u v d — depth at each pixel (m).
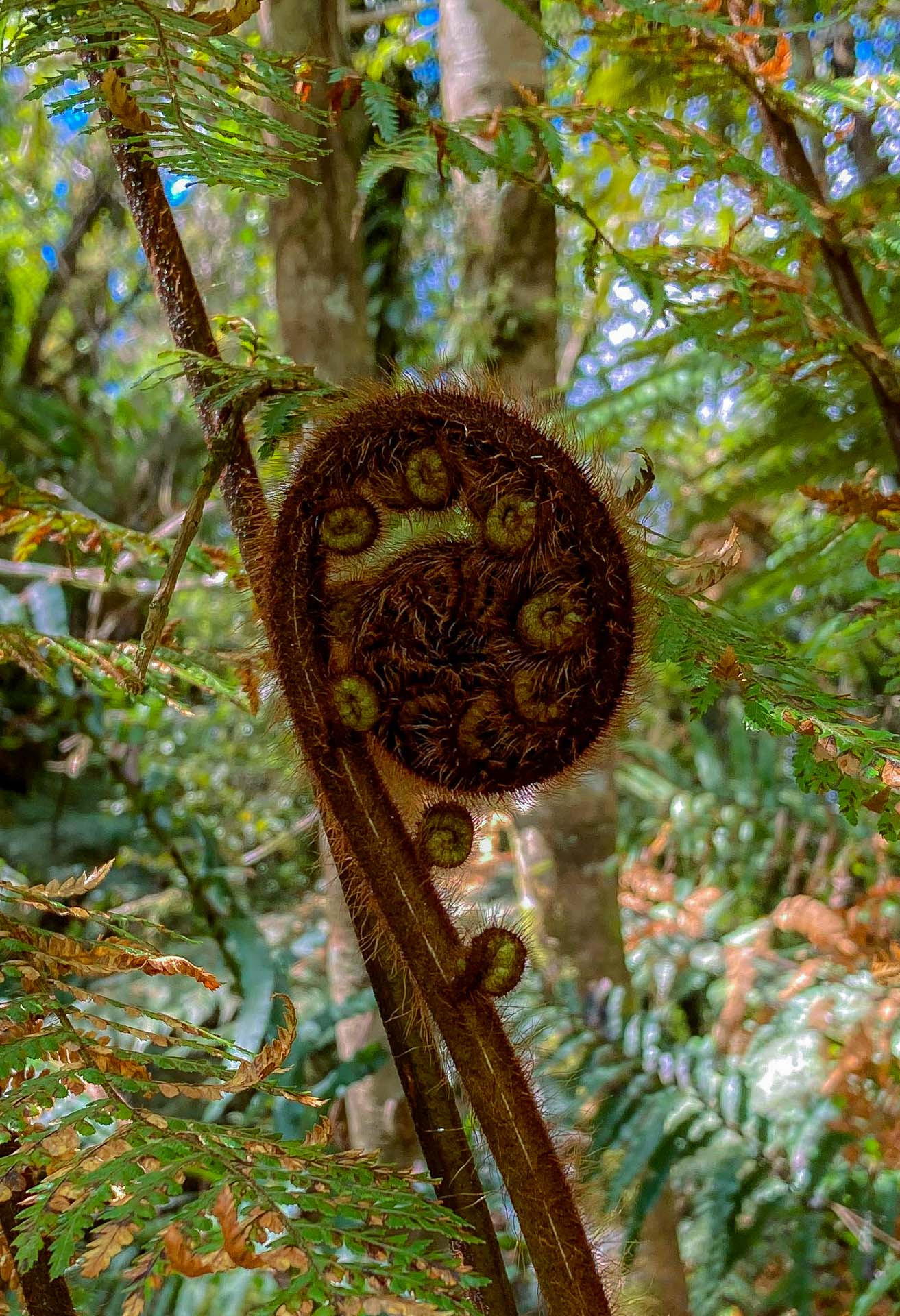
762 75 0.67
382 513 0.39
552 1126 0.41
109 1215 0.29
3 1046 0.35
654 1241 0.84
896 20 0.90
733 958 1.12
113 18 0.41
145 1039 0.38
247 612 0.47
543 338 0.98
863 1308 0.76
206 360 0.49
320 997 1.22
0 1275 0.37
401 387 0.40
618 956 0.98
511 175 0.58
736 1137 0.89
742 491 0.96
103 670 0.65
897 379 0.67
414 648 0.38
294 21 0.81
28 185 2.41
